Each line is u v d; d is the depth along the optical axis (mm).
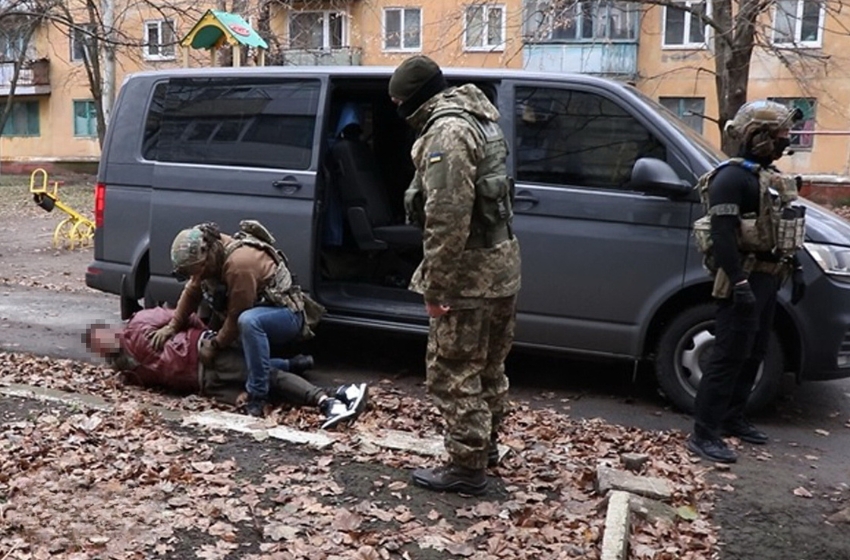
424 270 3637
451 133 3521
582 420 5438
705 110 23109
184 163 6461
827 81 20797
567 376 6453
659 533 3807
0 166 36125
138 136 6656
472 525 3768
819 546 3814
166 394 5574
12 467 4180
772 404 5938
